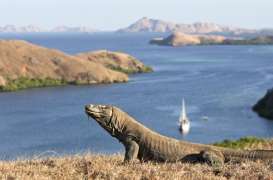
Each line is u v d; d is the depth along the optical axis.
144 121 94.12
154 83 166.12
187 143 15.49
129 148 15.40
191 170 13.62
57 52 199.38
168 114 102.00
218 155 15.05
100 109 15.67
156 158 15.30
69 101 126.56
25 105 120.50
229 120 96.19
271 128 89.19
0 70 180.88
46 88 167.75
